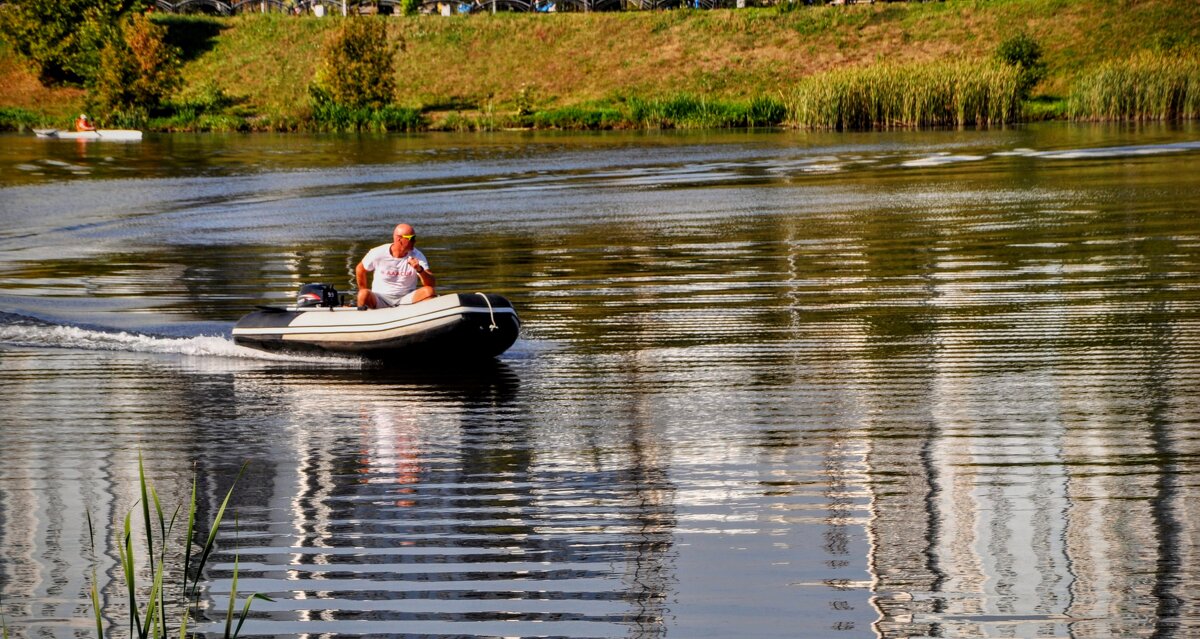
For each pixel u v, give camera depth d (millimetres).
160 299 27594
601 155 67875
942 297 25375
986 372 19266
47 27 108750
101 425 17406
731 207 42625
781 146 70688
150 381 20016
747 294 26375
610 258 31984
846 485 14258
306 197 49906
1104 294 25125
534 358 21109
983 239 33188
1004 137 72375
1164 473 14336
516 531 13031
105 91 100000
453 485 14555
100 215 44625
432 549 12562
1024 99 94250
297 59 112188
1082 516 13062
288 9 123438
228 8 122562
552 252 33312
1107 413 16828
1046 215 37594
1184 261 28672
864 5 116125
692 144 74125
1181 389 17953
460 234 37594
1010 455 15172
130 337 23172
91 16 108562
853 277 28078
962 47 108250
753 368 19969
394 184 54500
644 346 21734
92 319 25266
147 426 17312
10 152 74312
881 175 52438
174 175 59938
